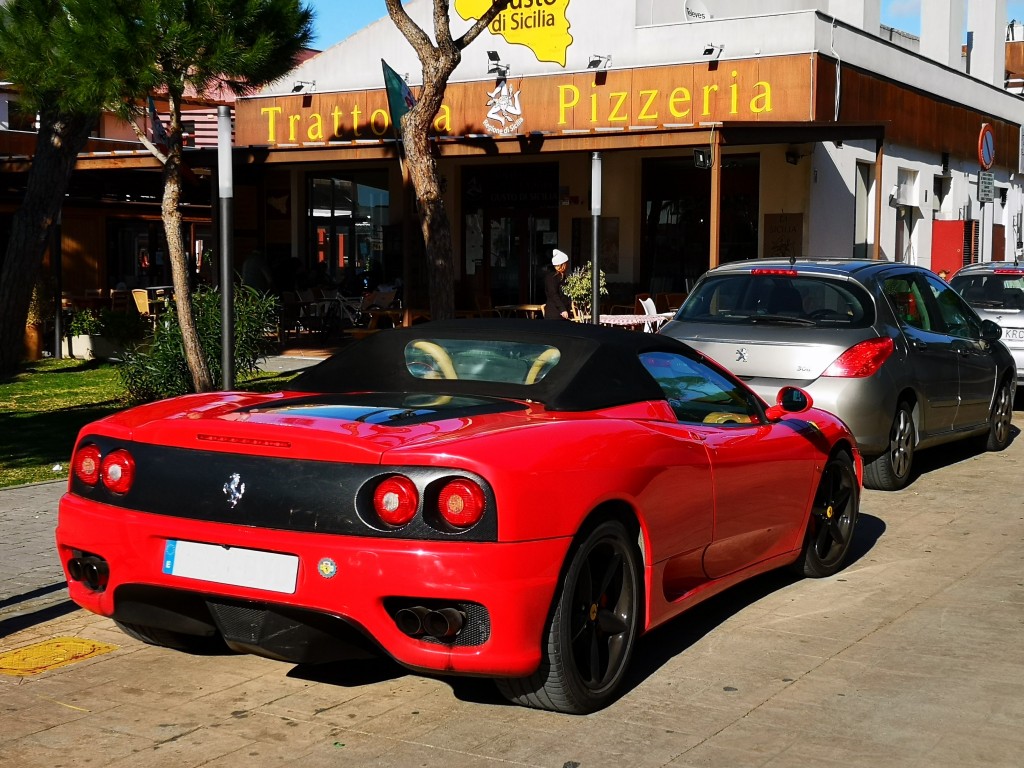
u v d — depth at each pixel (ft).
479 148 55.36
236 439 13.50
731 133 49.93
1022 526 25.25
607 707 14.40
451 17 72.54
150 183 75.25
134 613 14.19
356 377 16.71
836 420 21.08
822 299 28.96
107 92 36.17
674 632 17.66
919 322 31.01
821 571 20.79
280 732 13.61
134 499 13.99
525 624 12.82
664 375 17.11
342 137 74.59
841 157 67.87
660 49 66.28
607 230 70.79
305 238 80.28
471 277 76.28
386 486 12.66
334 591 12.69
